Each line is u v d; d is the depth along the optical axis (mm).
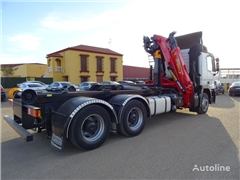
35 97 3543
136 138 4266
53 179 2555
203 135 4465
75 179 2553
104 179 2545
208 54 7273
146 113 4793
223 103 10797
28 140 3143
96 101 3609
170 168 2832
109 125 3895
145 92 5484
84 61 25688
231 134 4539
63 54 25125
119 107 4141
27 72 34156
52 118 3506
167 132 4738
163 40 6258
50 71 25609
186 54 7090
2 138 4363
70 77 24250
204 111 7309
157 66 6691
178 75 6266
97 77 27109
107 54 28141
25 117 3762
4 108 9211
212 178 2557
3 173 2717
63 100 3877
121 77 30516
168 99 5695
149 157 3225
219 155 3297
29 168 2869
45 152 3506
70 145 3867
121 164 2973
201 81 6922
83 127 3582
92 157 3248
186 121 5996
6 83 22141
